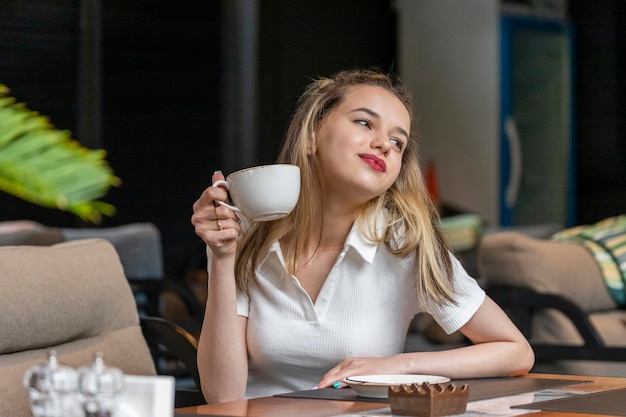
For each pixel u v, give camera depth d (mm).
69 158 2320
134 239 4910
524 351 2109
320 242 2176
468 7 9641
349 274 2127
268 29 9055
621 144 9555
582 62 9734
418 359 2002
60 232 4574
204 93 8031
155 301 4438
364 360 1979
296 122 2180
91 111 6723
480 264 4242
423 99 10031
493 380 2020
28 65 6539
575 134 9727
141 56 7781
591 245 4504
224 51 7824
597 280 4367
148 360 2410
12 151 2281
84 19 6711
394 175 2092
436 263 2117
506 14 9445
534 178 9594
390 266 2145
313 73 9367
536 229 5762
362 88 2129
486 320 2129
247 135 7824
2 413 1972
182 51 7953
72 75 6703
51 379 967
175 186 7859
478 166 9648
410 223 2117
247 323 2174
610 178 9648
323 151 2115
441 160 9953
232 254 1983
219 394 2072
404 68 10070
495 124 9492
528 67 9578
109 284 2400
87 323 2309
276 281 2146
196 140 7973
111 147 7598
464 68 9719
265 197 1705
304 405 1652
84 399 975
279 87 9094
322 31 9453
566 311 3727
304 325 2117
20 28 6520
